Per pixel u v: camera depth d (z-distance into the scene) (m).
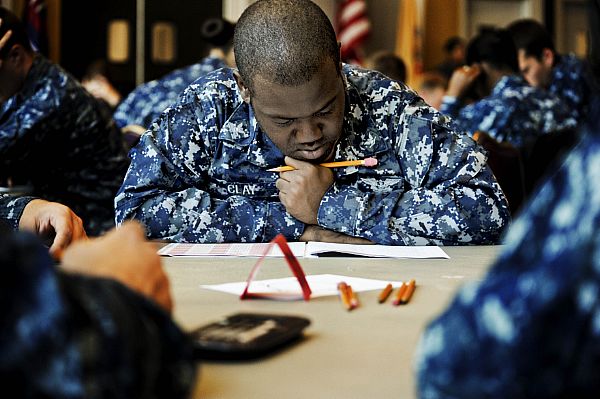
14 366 0.47
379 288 1.14
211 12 8.19
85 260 0.71
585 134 0.51
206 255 1.53
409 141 1.82
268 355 0.79
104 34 8.13
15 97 2.87
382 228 1.70
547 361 0.47
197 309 1.01
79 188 3.02
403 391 0.70
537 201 0.51
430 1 8.59
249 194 1.87
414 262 1.43
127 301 0.53
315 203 1.75
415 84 8.26
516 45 4.36
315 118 1.62
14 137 2.84
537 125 3.87
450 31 8.62
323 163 1.80
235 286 1.16
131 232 0.75
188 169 1.87
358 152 1.82
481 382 0.48
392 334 0.88
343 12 8.10
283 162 1.84
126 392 0.49
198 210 1.80
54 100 2.88
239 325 0.84
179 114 1.88
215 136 1.86
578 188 0.48
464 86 4.37
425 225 1.70
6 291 0.48
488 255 1.54
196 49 8.23
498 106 3.89
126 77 8.20
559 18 8.73
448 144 1.80
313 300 1.06
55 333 0.48
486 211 1.72
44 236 1.58
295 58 1.52
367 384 0.71
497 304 0.49
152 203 1.82
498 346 0.48
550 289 0.47
